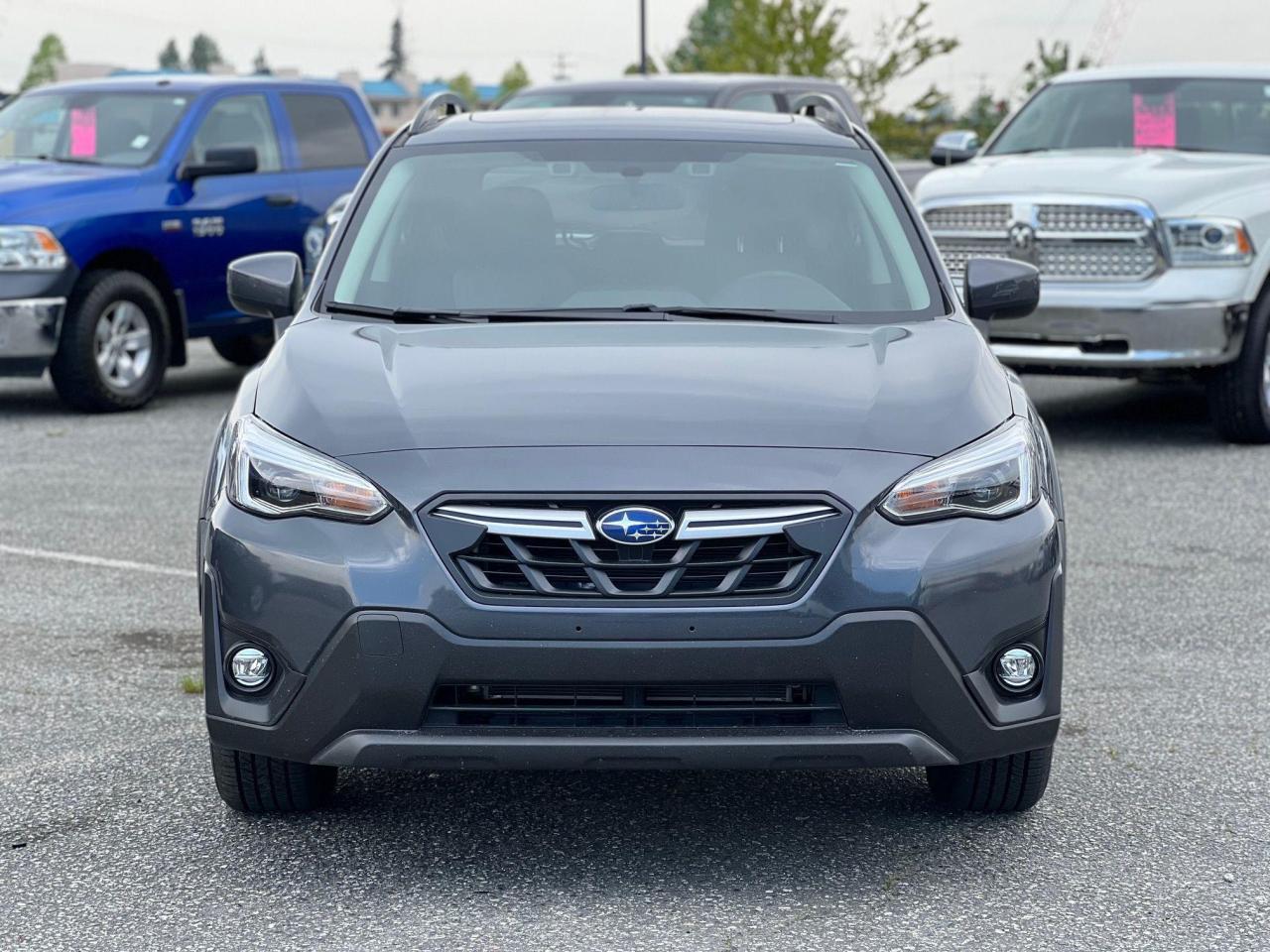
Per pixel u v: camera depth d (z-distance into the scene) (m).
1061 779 4.32
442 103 5.66
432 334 4.27
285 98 11.95
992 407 3.88
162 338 11.02
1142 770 4.39
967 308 4.96
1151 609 6.05
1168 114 10.33
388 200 4.88
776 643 3.44
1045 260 9.27
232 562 3.60
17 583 6.39
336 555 3.51
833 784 4.28
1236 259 9.12
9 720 4.77
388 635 3.46
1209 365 9.23
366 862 3.75
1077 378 12.79
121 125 11.28
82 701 4.95
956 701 3.55
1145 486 8.34
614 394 3.78
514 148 5.06
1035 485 3.74
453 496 3.50
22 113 11.57
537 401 3.75
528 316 4.43
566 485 3.48
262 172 11.62
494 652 3.43
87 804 4.11
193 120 11.27
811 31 31.78
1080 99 10.73
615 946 3.30
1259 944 3.32
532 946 3.31
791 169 4.99
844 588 3.47
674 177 4.93
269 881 3.65
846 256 4.69
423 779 4.30
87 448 9.45
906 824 3.99
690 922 3.42
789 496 3.50
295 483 3.61
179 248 11.00
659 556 3.47
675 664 3.43
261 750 3.62
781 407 3.73
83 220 10.42
